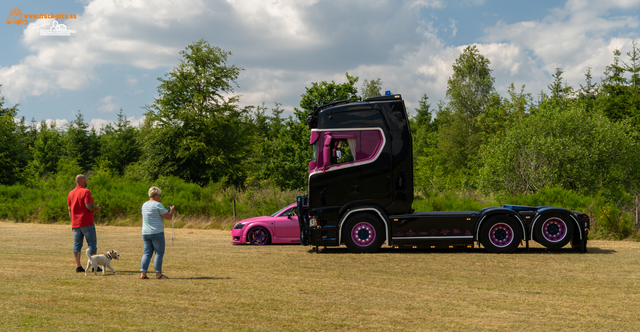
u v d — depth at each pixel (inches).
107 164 3275.1
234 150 2006.6
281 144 1337.4
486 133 1635.1
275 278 295.3
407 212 423.8
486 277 298.4
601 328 184.1
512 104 1469.0
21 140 2229.3
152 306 219.1
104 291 253.6
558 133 832.9
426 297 240.1
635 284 275.0
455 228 412.2
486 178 834.2
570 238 409.1
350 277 298.7
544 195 638.5
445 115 2132.1
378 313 207.0
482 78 2095.2
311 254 413.4
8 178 1993.1
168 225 754.2
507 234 411.5
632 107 1647.4
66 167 2773.1
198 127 1888.5
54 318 197.0
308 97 1322.6
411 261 366.6
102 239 569.3
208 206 800.3
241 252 430.6
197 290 256.8
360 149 421.7
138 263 367.6
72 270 329.4
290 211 519.8
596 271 319.6
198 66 1925.4
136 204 851.4
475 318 198.7
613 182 836.0
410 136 421.4
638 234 523.8
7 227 752.3
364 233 418.6
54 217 856.9
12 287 264.4
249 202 818.8
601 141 826.8
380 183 418.6
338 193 420.8
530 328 183.6
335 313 206.4
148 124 1908.2
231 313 206.4
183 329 181.2
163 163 1881.2
